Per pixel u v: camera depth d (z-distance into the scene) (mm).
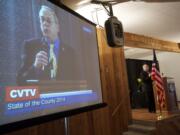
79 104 2201
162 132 4629
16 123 1401
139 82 7637
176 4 3609
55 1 2094
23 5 1686
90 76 2555
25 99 1535
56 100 1864
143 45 5508
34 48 1717
